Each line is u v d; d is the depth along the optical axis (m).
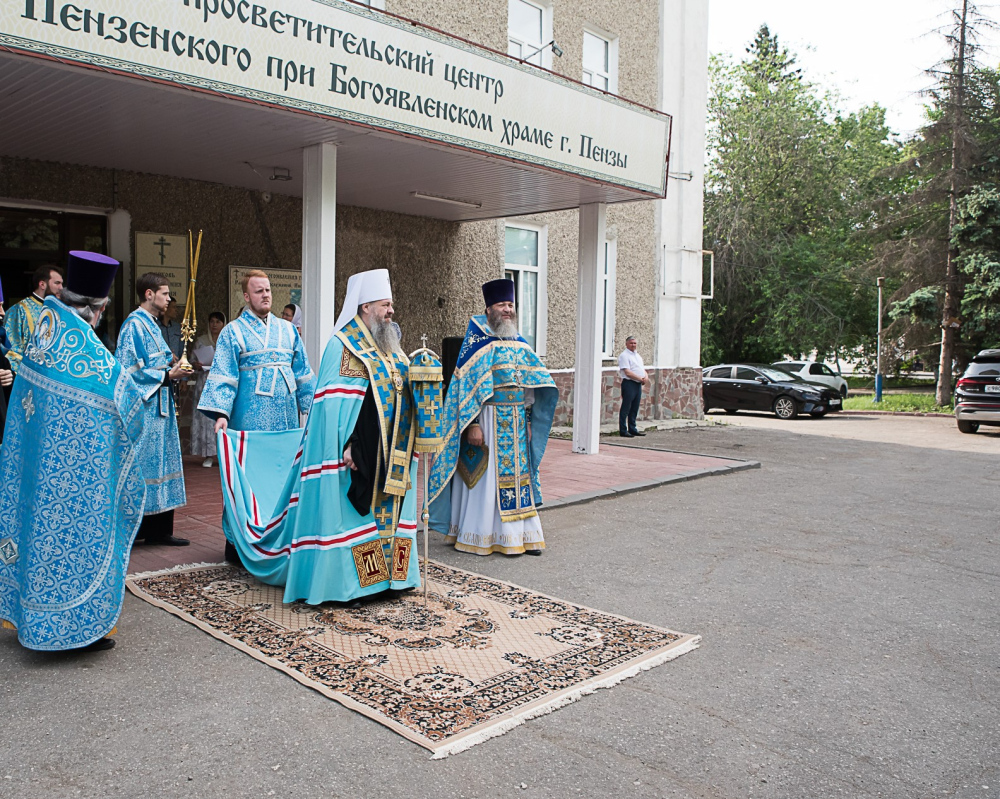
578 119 9.05
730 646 4.51
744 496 9.00
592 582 5.62
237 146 7.96
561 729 3.46
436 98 7.44
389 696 3.65
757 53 44.88
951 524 7.88
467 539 6.30
